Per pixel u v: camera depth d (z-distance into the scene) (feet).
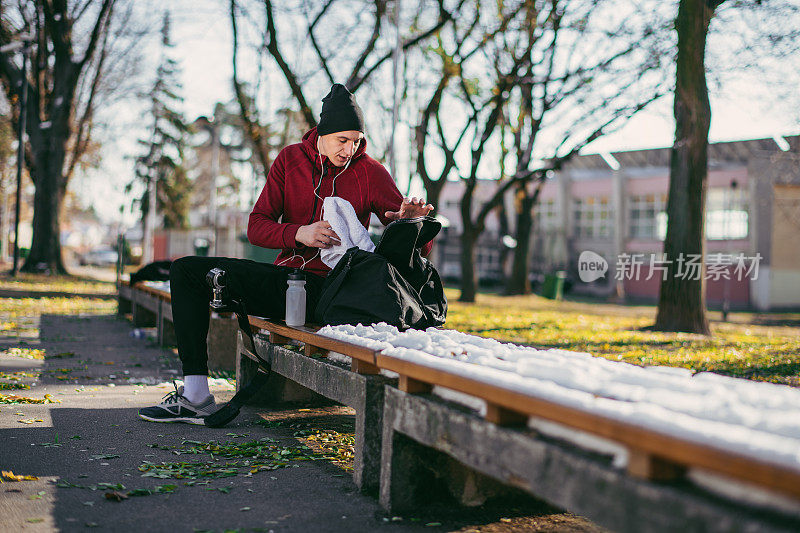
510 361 7.86
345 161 12.61
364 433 8.74
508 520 8.16
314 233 11.81
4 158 115.14
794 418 4.75
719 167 118.93
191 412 12.43
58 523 7.32
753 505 4.03
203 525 7.48
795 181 112.16
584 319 48.57
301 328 11.07
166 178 157.99
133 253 173.17
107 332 29.66
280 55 45.73
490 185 152.15
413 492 8.14
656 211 133.28
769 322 69.82
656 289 130.52
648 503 4.43
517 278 87.45
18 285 58.59
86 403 14.38
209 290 12.31
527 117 66.49
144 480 9.06
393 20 51.47
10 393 15.15
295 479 9.39
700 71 37.42
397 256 11.48
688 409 5.09
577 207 146.10
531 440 5.57
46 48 73.92
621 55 43.93
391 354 8.11
